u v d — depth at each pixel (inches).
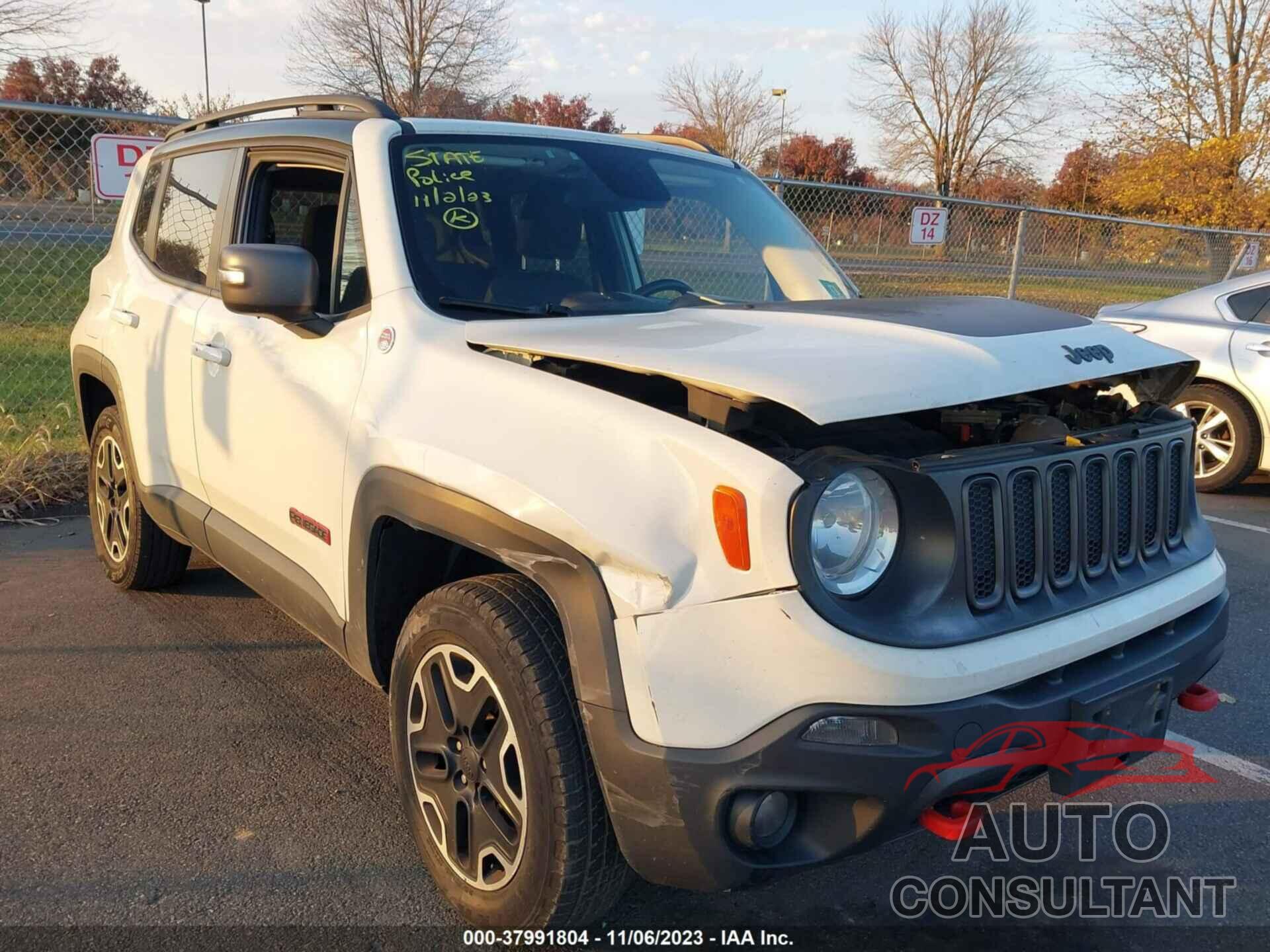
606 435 91.3
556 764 91.0
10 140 320.2
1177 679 102.7
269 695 156.1
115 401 184.7
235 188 151.4
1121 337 111.0
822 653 81.4
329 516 120.3
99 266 195.9
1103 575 100.3
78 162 324.2
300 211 141.3
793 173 1572.3
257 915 107.0
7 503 245.4
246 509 141.1
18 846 117.2
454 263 122.8
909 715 82.7
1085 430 103.1
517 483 94.4
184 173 171.0
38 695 153.9
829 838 87.1
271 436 131.3
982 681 85.8
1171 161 964.0
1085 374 99.7
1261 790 137.5
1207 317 307.6
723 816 84.0
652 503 86.5
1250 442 295.1
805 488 81.5
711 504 83.9
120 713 149.2
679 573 84.6
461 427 102.1
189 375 151.8
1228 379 296.5
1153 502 107.8
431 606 103.1
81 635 175.8
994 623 89.4
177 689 157.4
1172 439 109.9
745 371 87.7
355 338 120.0
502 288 123.7
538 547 92.0
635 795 86.2
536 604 95.8
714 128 1528.1
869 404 84.7
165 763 136.1
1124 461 102.6
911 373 90.4
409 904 109.4
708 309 120.8
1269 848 124.7
